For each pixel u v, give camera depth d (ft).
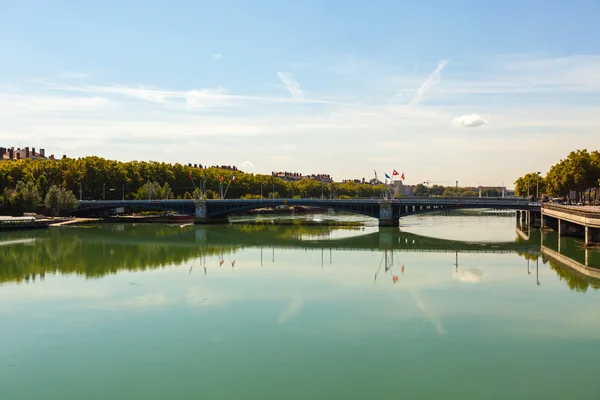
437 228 572.92
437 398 114.21
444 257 314.14
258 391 117.91
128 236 465.47
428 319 168.96
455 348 142.51
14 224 501.15
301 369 129.29
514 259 302.04
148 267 274.57
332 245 394.32
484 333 154.51
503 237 457.27
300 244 402.93
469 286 218.79
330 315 173.68
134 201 643.04
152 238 449.48
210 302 191.62
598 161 537.65
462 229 555.69
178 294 204.95
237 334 154.71
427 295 202.08
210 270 263.49
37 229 524.52
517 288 214.28
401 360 134.62
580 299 193.88
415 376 124.88
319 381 122.52
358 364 132.05
